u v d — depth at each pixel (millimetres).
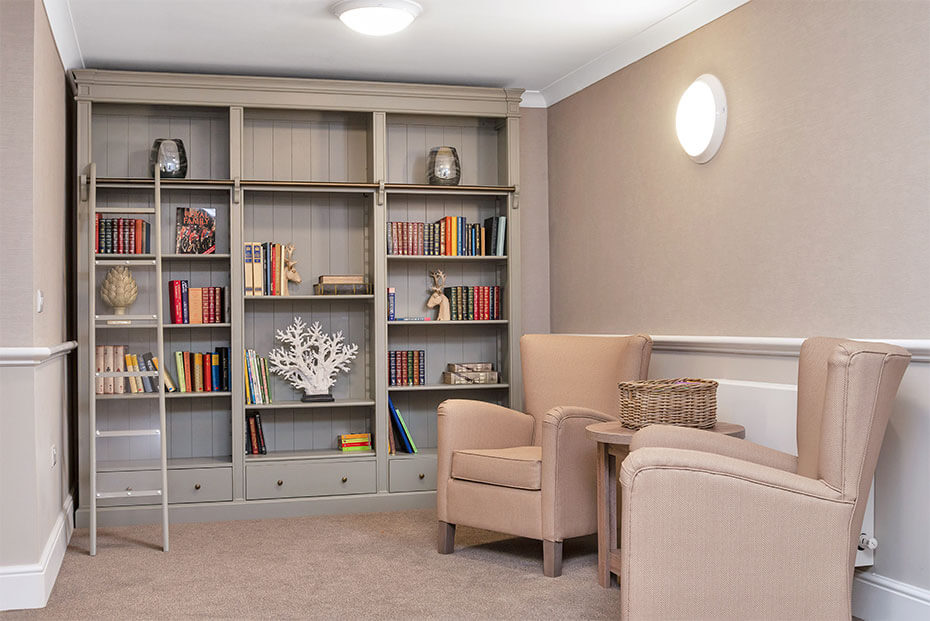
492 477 3809
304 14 4090
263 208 5223
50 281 3828
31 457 3322
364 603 3295
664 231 4391
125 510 4676
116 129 5023
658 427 2912
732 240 3873
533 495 3682
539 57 4828
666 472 2455
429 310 5469
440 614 3166
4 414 3299
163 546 4133
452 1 3949
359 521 4734
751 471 2471
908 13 2953
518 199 5312
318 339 5188
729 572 2467
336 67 4961
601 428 3467
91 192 4348
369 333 5238
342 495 4988
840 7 3246
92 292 4270
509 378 5305
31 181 3348
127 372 4277
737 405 3570
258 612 3195
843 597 2475
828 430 2514
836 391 2500
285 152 5258
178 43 4488
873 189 3105
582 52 4746
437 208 5488
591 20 4223
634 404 3398
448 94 5156
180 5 3957
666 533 2455
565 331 5438
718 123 3914
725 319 3926
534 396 4352
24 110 3350
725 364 3885
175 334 5082
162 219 5051
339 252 5320
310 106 4957
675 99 4297
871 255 3113
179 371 4887
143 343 5039
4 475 3295
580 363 4234
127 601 3334
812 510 2465
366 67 4969
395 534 4418
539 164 5645
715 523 2461
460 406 4047
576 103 5258
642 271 4586
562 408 3643
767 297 3652
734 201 3857
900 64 2988
